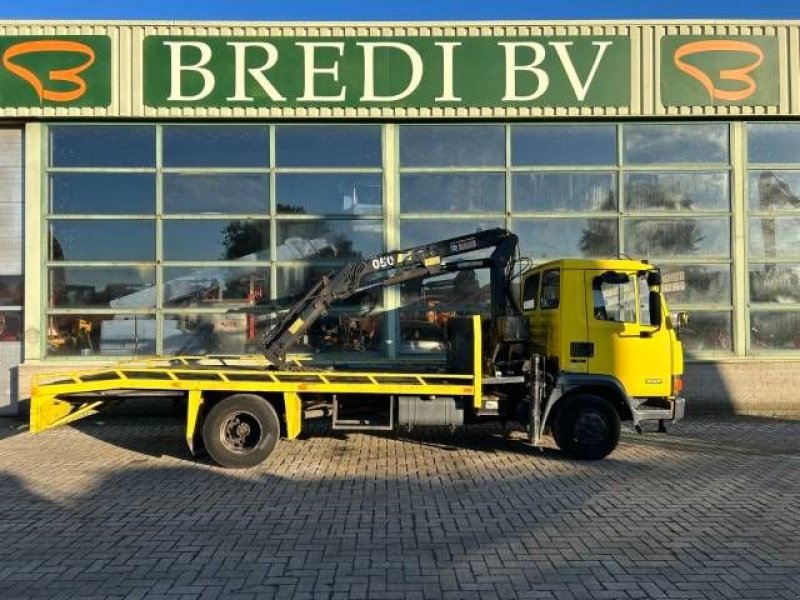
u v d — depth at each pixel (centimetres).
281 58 1176
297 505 640
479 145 1223
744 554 509
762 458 846
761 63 1195
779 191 1241
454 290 1201
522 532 561
